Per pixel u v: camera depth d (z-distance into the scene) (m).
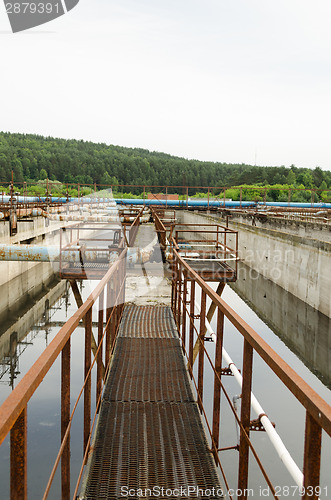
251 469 5.77
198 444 3.28
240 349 10.14
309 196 98.00
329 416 1.09
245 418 2.14
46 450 6.17
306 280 16.27
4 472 5.95
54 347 1.71
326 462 5.95
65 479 2.34
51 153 182.50
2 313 15.66
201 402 3.79
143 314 7.19
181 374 4.68
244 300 17.66
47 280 21.50
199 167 189.62
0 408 1.17
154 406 3.92
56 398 7.91
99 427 3.53
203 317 3.89
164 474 2.90
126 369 4.81
